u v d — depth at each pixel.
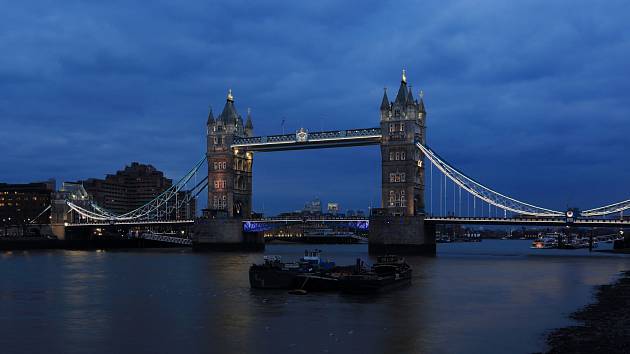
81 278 106.94
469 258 172.62
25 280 103.56
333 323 61.66
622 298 78.06
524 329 58.34
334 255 189.62
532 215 185.38
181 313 67.75
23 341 54.12
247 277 107.81
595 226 184.12
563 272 119.81
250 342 53.41
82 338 55.22
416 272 119.12
